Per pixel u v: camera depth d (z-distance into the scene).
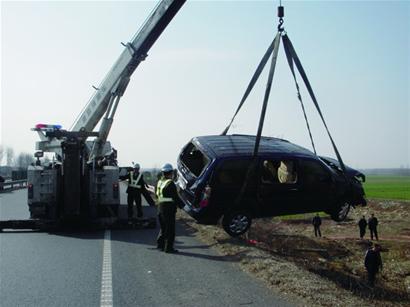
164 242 9.14
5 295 5.95
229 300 5.73
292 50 8.69
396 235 25.22
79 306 5.50
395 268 15.55
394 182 102.00
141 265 7.68
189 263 7.83
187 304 5.57
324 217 30.56
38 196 12.27
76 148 11.98
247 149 9.49
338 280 9.95
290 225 27.30
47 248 9.27
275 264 7.43
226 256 8.45
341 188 9.74
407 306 8.88
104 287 6.32
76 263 7.84
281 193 9.30
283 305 5.53
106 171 12.55
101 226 11.97
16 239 10.46
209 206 8.99
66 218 11.80
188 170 10.02
